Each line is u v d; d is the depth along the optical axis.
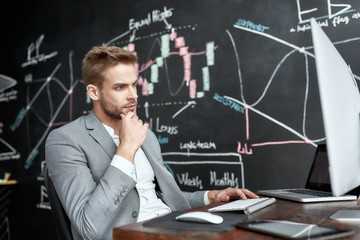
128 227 0.65
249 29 1.91
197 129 2.06
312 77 1.70
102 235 0.87
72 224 0.97
